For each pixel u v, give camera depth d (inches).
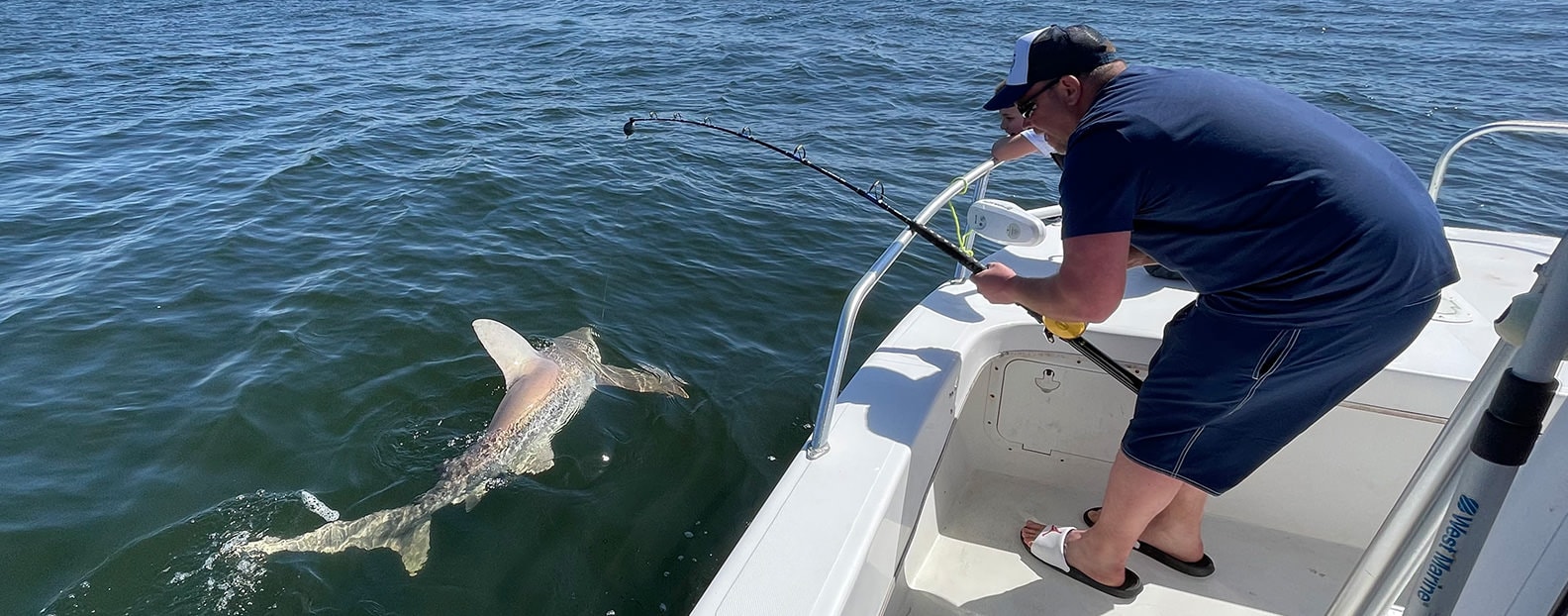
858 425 87.0
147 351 182.7
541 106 414.0
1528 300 41.1
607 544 134.9
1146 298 114.0
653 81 475.5
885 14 756.0
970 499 118.0
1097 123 70.3
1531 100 447.5
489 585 126.5
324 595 123.5
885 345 103.1
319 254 234.4
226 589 123.8
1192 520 101.6
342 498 143.3
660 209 272.8
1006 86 81.4
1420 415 96.7
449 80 474.9
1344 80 494.9
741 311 209.6
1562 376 88.9
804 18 727.1
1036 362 111.3
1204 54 573.3
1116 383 108.7
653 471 151.4
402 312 201.5
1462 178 328.2
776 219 269.3
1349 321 72.1
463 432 160.7
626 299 213.0
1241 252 71.1
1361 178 67.9
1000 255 129.0
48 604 120.3
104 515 136.3
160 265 224.4
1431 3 890.1
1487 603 40.9
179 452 151.5
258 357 180.9
